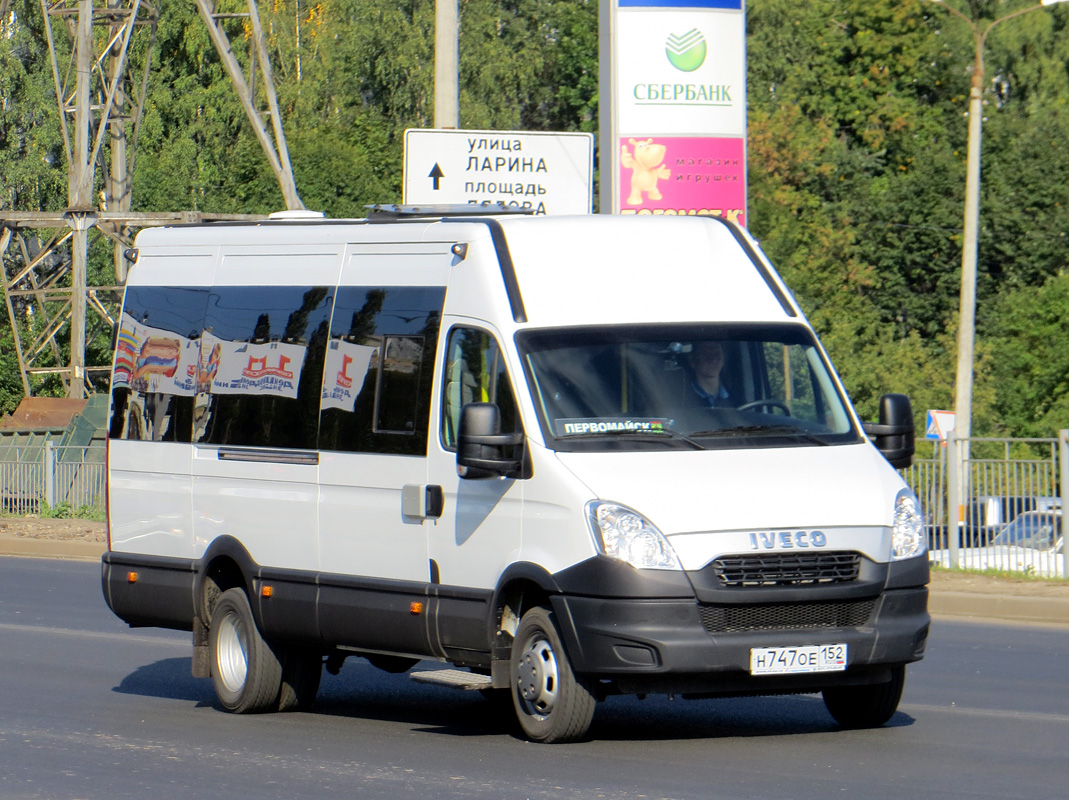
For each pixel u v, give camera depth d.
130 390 46.62
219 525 43.03
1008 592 64.00
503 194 87.94
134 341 46.69
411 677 36.97
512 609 35.22
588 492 33.09
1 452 116.12
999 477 69.00
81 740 37.62
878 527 33.69
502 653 35.25
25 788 31.78
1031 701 41.59
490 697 44.97
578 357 35.41
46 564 89.56
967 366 126.81
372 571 38.44
